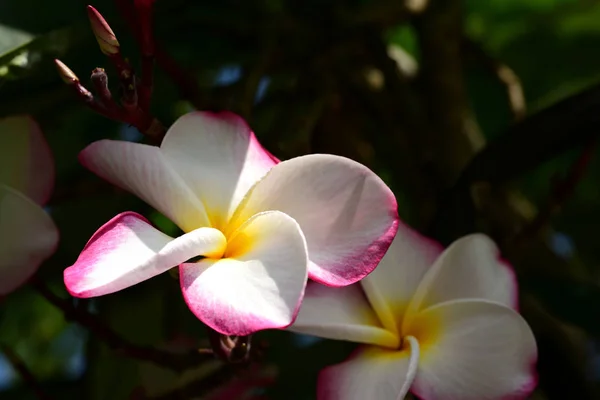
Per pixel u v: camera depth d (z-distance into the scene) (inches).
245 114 21.2
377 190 17.4
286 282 16.8
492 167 20.6
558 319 24.4
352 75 25.6
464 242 19.1
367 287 18.7
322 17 24.5
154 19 23.0
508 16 32.3
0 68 19.3
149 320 23.4
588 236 32.4
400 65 28.0
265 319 16.6
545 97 32.4
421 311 18.7
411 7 25.4
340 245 17.3
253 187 17.6
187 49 24.5
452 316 18.5
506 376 18.2
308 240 17.4
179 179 17.6
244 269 17.0
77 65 20.3
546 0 31.7
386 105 25.5
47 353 34.2
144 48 17.9
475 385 18.2
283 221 17.1
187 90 20.4
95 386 22.5
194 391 20.0
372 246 17.3
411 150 25.2
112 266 16.7
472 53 27.6
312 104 22.8
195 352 19.9
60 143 23.5
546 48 32.2
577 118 20.4
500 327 18.3
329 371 18.4
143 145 17.5
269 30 24.0
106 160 17.6
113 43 17.5
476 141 26.2
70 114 22.2
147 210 23.6
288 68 24.4
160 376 21.7
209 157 17.9
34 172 18.7
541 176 32.3
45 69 19.8
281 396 24.6
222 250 17.3
